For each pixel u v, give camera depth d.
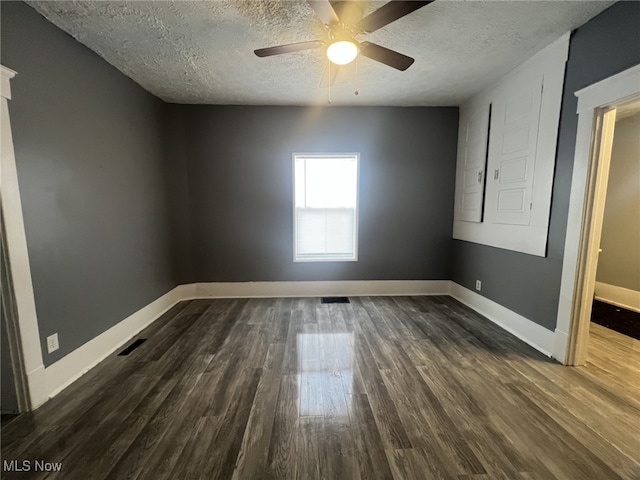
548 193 2.41
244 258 3.94
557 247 2.34
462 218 3.75
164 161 3.50
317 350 2.50
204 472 1.35
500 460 1.41
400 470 1.36
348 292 4.04
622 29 1.83
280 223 3.91
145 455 1.44
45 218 1.89
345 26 1.77
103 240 2.45
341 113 3.79
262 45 2.31
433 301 3.81
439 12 1.93
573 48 2.16
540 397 1.88
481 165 3.30
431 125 3.85
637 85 1.75
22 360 1.72
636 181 3.47
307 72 2.79
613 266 3.72
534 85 2.52
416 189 3.95
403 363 2.29
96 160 2.38
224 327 2.98
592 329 2.96
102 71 2.46
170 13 1.91
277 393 1.92
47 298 1.90
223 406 1.79
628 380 2.07
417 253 4.05
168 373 2.16
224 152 3.76
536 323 2.56
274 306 3.60
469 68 2.75
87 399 1.86
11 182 1.67
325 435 1.57
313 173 3.96
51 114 1.95
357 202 3.94
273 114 3.75
